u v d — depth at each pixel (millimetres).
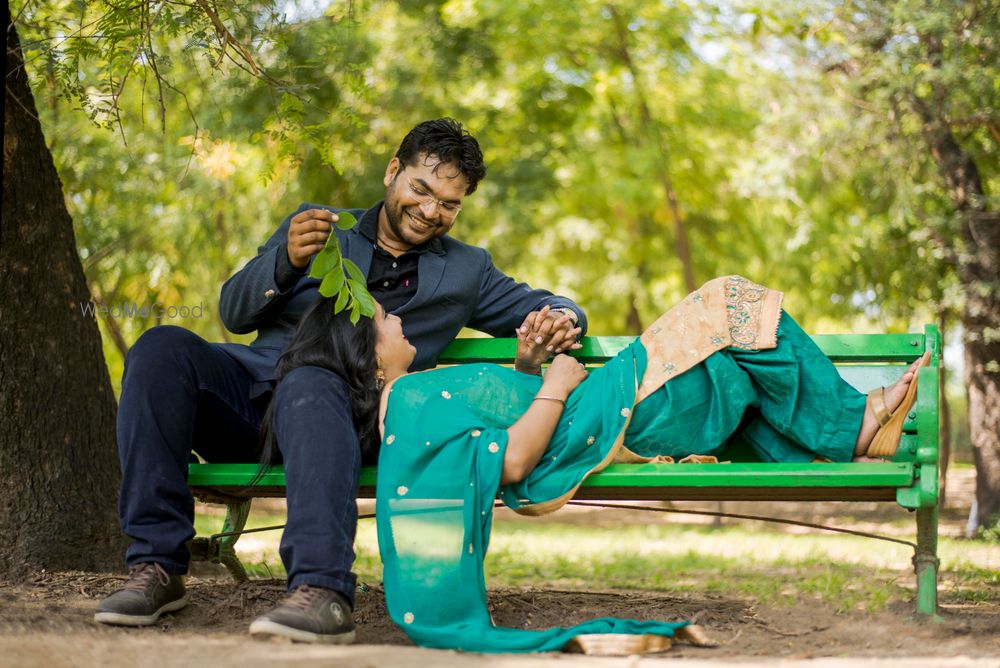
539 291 4121
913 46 8609
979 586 4887
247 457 3715
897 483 3326
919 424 3355
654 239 15328
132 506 3271
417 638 3012
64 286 4656
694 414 3510
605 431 3389
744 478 3336
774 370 3459
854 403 3490
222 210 11289
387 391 3406
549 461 3334
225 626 3268
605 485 3365
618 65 13047
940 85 8445
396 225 3844
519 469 3227
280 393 3258
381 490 3188
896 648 3084
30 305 4535
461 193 3803
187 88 8297
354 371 3371
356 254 3848
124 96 8727
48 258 4613
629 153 13047
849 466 3350
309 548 2996
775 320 3516
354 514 3123
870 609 3693
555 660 2754
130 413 3299
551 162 12469
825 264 12219
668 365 3498
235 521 4031
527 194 11742
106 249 10789
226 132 8367
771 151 9992
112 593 3211
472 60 10891
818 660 2834
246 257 11773
